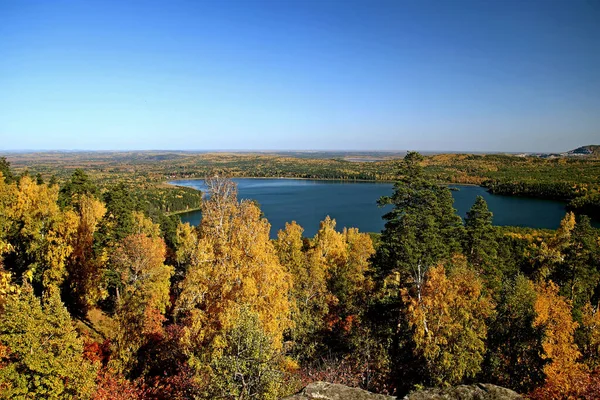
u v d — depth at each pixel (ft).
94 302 122.72
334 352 85.87
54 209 125.08
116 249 126.00
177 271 152.87
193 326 65.46
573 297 133.39
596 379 63.77
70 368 58.13
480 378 68.44
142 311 96.48
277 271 64.03
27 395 54.34
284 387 46.09
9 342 55.01
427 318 68.59
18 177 174.70
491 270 112.78
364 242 139.03
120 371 75.00
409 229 83.46
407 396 24.94
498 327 75.25
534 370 69.56
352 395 25.77
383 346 77.77
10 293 57.21
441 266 72.13
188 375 60.85
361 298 103.86
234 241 68.23
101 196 208.03
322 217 413.39
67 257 120.78
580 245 136.98
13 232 118.52
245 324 44.75
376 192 653.30
